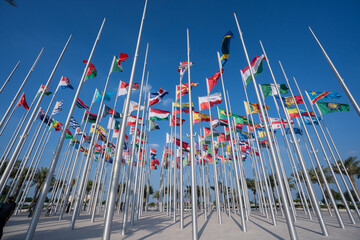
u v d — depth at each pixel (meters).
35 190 36.53
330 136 17.05
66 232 9.62
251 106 18.58
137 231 10.12
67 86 15.06
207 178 27.25
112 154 30.61
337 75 8.09
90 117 19.70
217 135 22.25
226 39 11.77
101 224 13.04
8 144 21.08
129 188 11.23
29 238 6.40
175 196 14.66
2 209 7.26
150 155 34.34
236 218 17.14
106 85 14.58
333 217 18.41
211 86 13.76
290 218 6.30
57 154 7.77
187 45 11.28
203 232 9.59
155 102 17.22
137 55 8.19
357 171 33.19
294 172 22.64
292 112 20.22
